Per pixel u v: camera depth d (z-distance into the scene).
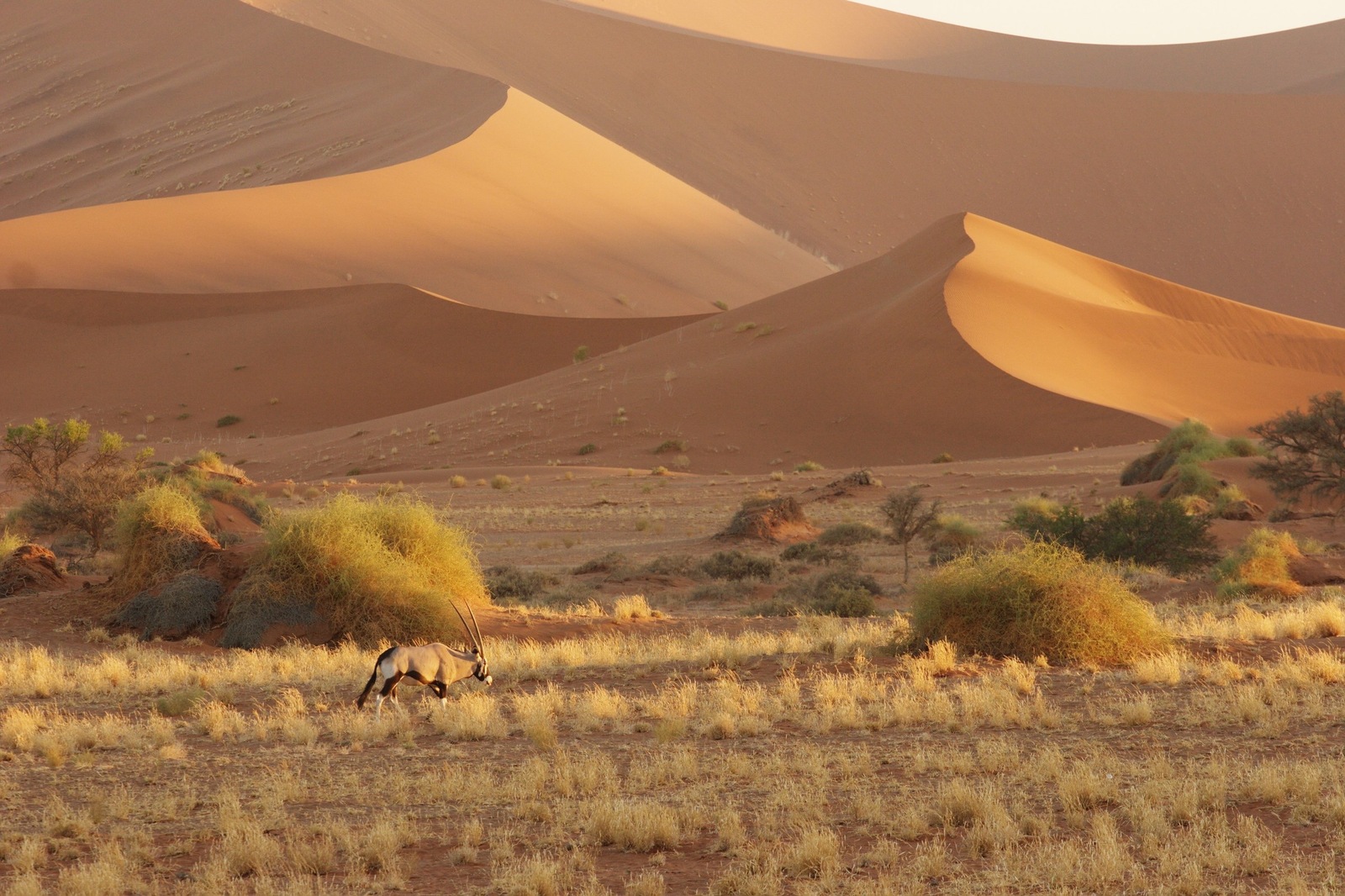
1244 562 105.25
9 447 182.50
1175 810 32.41
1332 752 39.31
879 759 41.12
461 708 51.06
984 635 65.06
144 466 179.00
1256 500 180.38
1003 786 36.72
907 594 118.75
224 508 170.25
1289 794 34.16
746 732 46.34
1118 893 26.94
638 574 132.75
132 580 87.00
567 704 54.00
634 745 45.09
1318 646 64.25
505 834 32.75
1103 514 138.88
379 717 48.72
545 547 172.25
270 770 41.62
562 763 40.38
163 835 34.25
